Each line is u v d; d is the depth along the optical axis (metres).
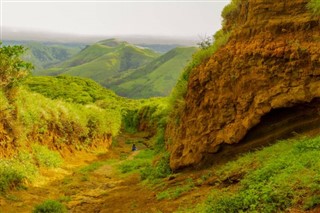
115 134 39.03
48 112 22.62
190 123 12.50
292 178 6.96
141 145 39.59
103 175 18.44
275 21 10.62
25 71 18.03
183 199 9.66
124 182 15.62
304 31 10.05
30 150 17.94
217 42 13.05
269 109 10.00
